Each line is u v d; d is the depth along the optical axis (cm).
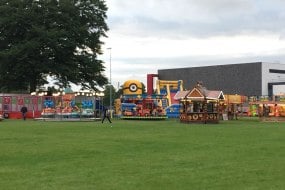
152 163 1664
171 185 1253
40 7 7781
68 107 6812
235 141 2584
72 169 1529
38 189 1206
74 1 8106
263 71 12044
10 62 7669
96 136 2988
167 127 4216
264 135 3102
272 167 1558
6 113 7231
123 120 6456
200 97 5600
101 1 8344
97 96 7262
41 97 7306
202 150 2094
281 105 6831
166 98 7356
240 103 7688
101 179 1341
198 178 1354
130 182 1295
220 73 12862
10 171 1495
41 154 1956
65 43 7712
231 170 1497
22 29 7850
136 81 7769
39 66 7669
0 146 2298
